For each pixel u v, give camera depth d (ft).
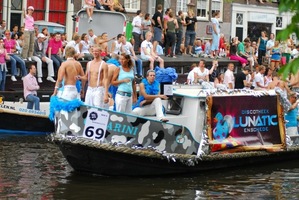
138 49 113.29
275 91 68.08
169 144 58.23
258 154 65.72
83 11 107.76
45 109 86.12
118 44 99.40
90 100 59.11
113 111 55.36
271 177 61.16
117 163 56.24
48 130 86.33
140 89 59.36
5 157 65.67
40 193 50.49
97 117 55.26
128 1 146.82
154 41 105.50
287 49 129.70
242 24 181.27
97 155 55.52
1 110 83.35
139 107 59.41
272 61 129.39
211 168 62.75
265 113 67.10
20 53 94.58
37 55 93.61
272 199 51.88
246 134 65.26
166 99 61.41
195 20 123.13
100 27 108.37
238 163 65.41
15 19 127.95
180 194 52.24
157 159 57.31
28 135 83.92
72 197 49.62
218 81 97.91
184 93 61.82
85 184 54.03
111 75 59.06
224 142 62.85
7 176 56.24
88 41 99.04
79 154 55.83
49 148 72.59
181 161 58.70
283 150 68.08
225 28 175.42
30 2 129.29
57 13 133.39
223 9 173.99
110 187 53.36
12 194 49.83
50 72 93.86
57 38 95.04
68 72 58.85
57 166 61.46
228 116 63.57
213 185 56.29
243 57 127.75
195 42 124.47
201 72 95.30
